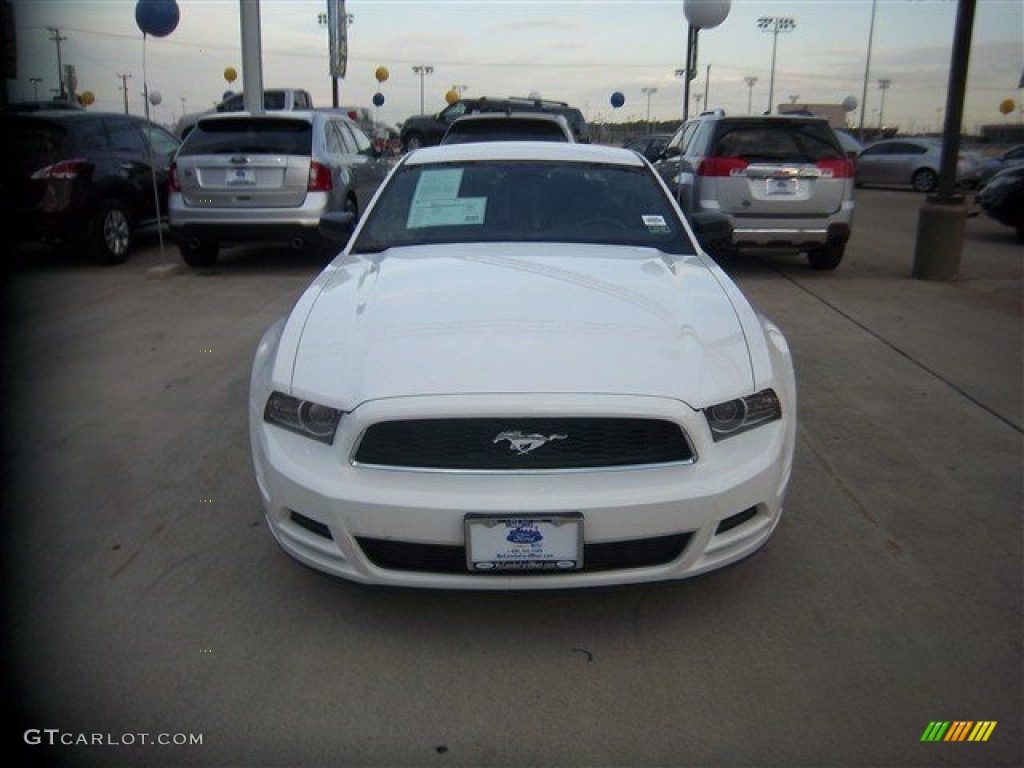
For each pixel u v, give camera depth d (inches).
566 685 106.0
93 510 150.9
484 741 97.0
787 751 95.1
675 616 119.9
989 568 132.0
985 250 450.3
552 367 108.1
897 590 126.0
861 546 138.6
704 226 180.1
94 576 129.8
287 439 112.4
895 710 101.3
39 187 357.4
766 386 115.3
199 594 125.0
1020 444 180.7
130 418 195.6
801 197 349.7
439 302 124.5
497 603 122.8
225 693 104.6
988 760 93.7
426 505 102.3
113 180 386.0
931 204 352.5
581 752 95.3
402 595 117.5
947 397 210.1
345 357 114.1
